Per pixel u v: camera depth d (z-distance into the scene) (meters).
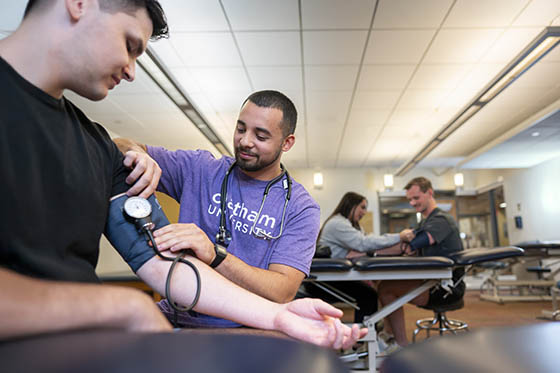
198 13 3.46
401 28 3.72
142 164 0.78
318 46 4.05
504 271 9.48
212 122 6.44
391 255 3.27
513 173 9.23
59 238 0.61
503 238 9.90
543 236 8.12
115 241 0.75
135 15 0.65
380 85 5.03
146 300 0.36
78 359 0.19
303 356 0.21
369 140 7.70
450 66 4.49
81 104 5.57
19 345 0.22
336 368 0.20
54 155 0.61
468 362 0.19
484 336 0.24
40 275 0.56
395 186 10.65
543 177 8.15
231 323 0.90
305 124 6.66
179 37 3.87
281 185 1.24
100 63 0.62
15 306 0.27
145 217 0.74
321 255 2.76
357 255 3.30
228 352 0.21
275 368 0.19
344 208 3.49
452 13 3.48
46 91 0.62
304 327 0.61
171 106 5.69
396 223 10.48
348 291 2.67
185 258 0.75
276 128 1.18
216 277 0.72
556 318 4.49
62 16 0.60
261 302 0.68
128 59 0.67
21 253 0.55
